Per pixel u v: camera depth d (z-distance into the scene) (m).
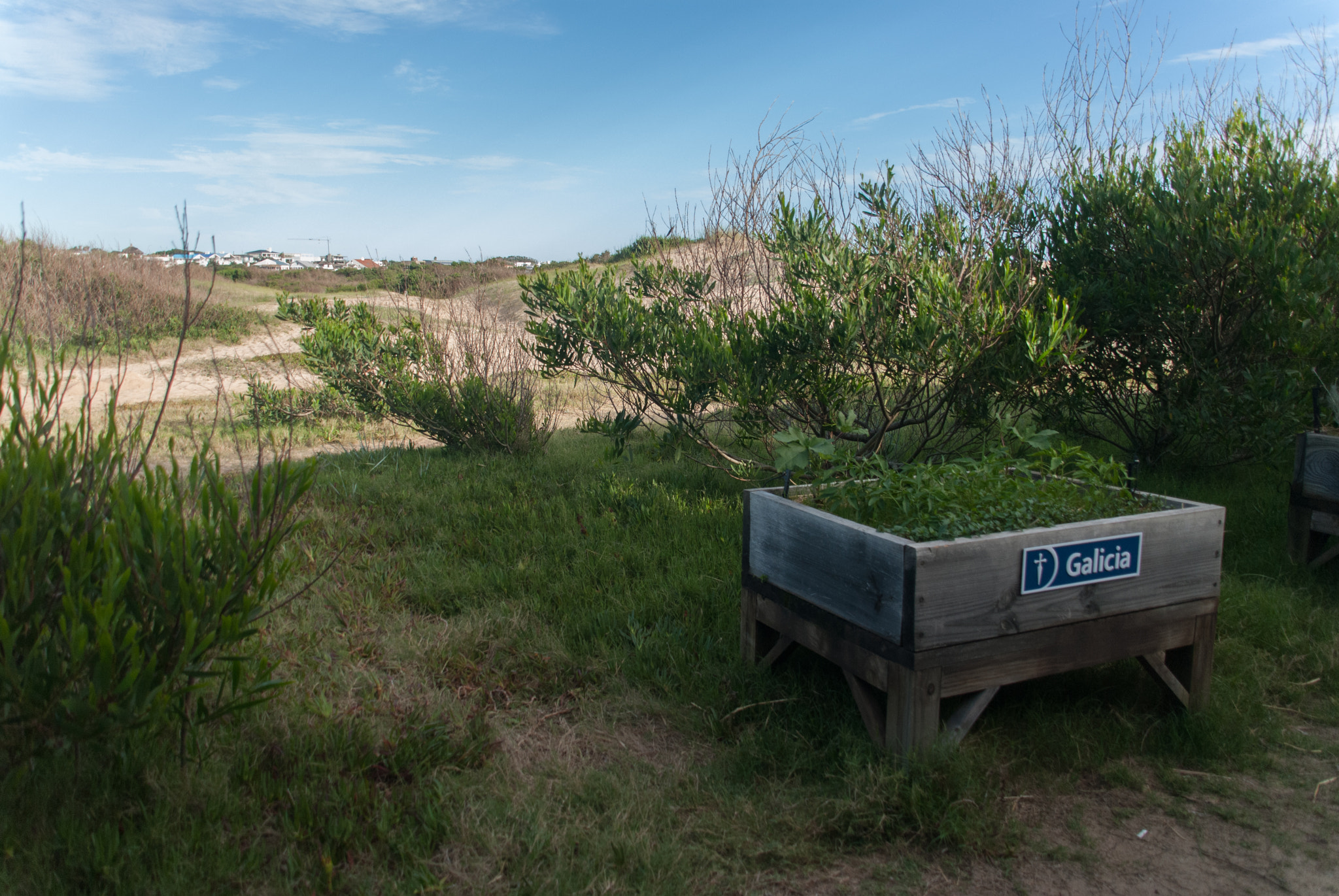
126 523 2.35
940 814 2.52
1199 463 6.97
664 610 4.11
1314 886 2.32
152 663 2.26
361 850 2.31
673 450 6.27
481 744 2.87
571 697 3.36
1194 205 6.26
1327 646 3.71
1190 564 3.07
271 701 3.03
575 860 2.31
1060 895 2.28
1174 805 2.70
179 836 2.26
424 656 3.58
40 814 2.28
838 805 2.54
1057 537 2.81
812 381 5.83
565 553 4.98
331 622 3.90
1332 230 6.06
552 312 6.19
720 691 3.30
